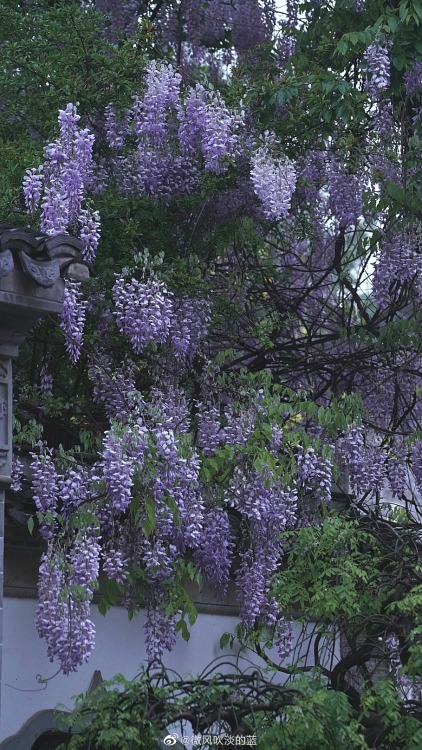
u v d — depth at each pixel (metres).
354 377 12.30
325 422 10.12
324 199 12.80
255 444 9.76
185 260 10.39
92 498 8.96
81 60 10.45
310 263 13.48
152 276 9.72
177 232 10.91
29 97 10.59
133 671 9.87
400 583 9.19
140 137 10.49
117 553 9.05
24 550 9.09
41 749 9.09
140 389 10.69
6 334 7.21
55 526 8.84
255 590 9.70
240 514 10.14
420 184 11.39
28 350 10.42
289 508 9.84
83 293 9.99
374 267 11.45
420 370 11.85
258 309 12.41
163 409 9.98
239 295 11.46
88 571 8.61
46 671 9.12
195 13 13.41
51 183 9.34
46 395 9.97
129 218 10.39
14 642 8.93
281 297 12.53
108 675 9.62
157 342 10.25
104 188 10.49
